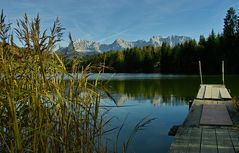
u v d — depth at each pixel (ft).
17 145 8.36
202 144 20.75
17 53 9.17
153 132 35.55
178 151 19.11
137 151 27.66
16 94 8.48
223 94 51.44
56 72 10.05
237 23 213.66
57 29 9.52
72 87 10.53
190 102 47.62
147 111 52.01
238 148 19.72
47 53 9.57
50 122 9.66
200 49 222.89
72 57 10.83
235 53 201.87
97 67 11.25
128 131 34.83
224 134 23.72
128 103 61.87
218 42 212.64
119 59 298.56
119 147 27.76
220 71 208.13
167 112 51.21
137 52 302.66
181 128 26.08
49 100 9.71
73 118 10.44
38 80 9.35
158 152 27.66
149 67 297.94
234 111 35.17
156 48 307.58
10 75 8.76
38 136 9.26
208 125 27.35
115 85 118.62
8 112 8.36
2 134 8.46
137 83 130.11
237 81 128.67
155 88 102.27
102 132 11.66
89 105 10.99
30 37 9.24
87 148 10.73
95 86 11.03
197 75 199.21
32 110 9.06
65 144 9.80
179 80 147.43
